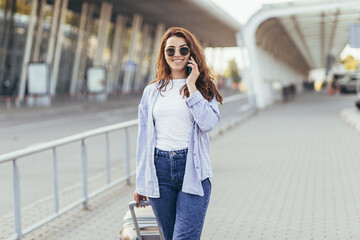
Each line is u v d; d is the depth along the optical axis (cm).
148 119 340
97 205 711
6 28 3142
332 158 1091
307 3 2717
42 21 3341
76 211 680
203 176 331
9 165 1090
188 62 341
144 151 346
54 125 2050
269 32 3453
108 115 2598
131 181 879
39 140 1555
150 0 3591
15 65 3275
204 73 343
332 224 591
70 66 3972
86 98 4038
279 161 1068
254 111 2698
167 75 345
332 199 714
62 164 1111
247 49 2972
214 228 582
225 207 679
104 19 3959
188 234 328
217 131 1630
